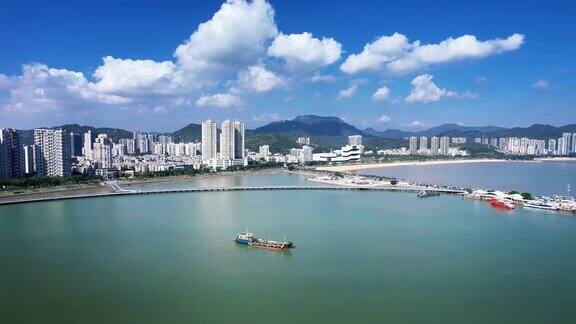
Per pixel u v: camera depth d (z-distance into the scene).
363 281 187.50
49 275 195.38
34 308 160.75
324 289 178.62
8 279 190.38
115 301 166.75
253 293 174.38
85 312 157.50
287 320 151.12
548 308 161.38
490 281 187.75
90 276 194.38
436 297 170.62
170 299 168.50
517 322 150.50
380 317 153.25
